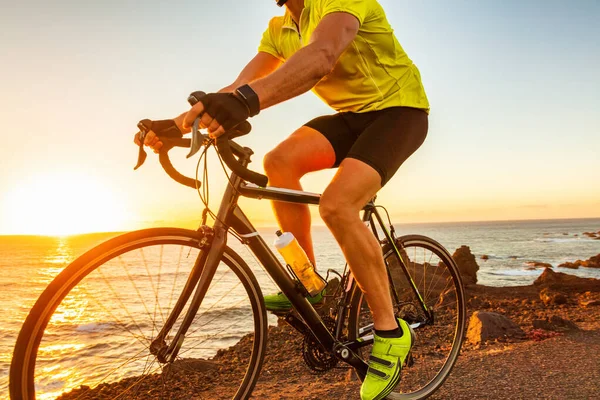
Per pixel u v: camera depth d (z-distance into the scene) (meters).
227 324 1.93
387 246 2.52
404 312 2.59
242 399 2.07
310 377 3.16
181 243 1.82
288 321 2.19
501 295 10.69
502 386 2.61
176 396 2.53
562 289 12.62
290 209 2.18
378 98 2.13
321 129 2.23
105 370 1.67
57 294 1.57
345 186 1.89
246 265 2.00
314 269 2.16
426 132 2.20
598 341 3.46
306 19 2.09
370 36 2.06
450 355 2.69
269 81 1.53
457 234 198.38
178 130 1.69
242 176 1.56
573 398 2.38
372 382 2.10
